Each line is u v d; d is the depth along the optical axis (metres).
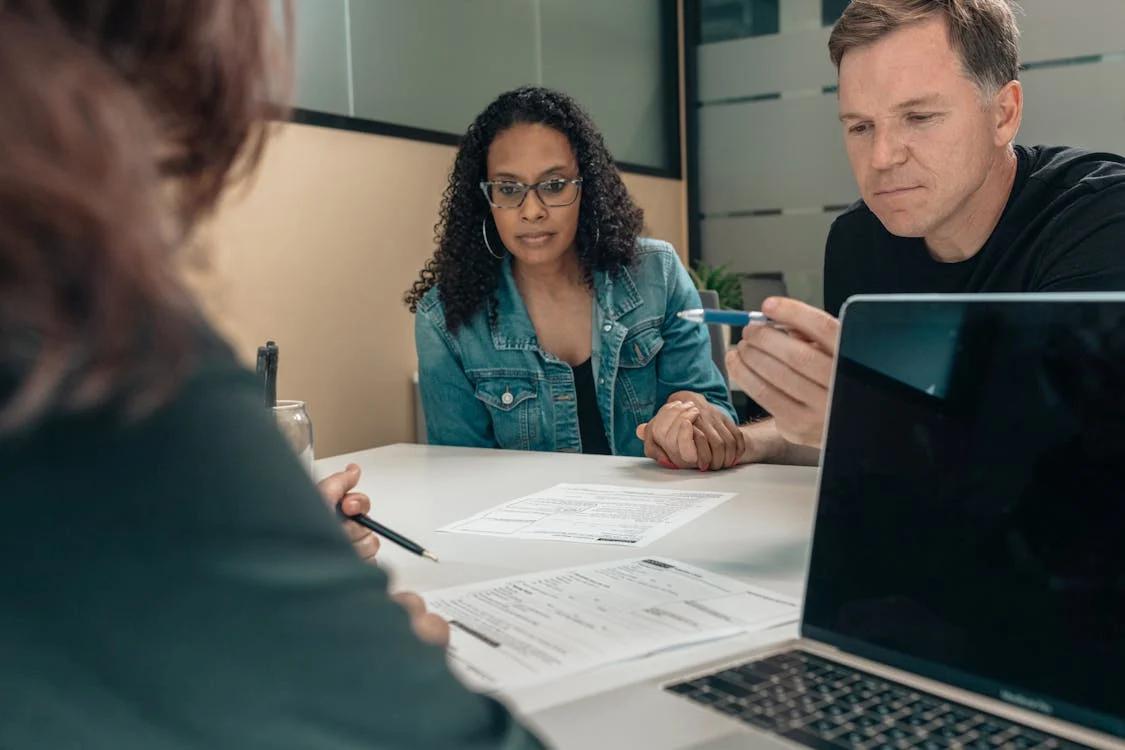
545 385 1.80
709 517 1.05
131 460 0.26
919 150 1.20
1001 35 1.19
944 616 0.54
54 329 0.24
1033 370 0.52
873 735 0.48
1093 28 3.55
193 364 0.27
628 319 1.82
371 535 0.90
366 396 2.84
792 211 4.37
